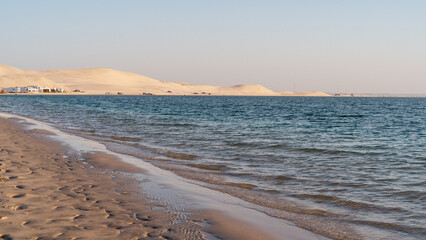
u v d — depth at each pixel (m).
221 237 5.82
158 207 7.24
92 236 5.34
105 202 7.31
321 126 31.48
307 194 9.03
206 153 15.48
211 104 98.56
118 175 10.36
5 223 5.66
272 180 10.53
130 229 5.78
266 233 6.16
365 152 16.33
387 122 38.81
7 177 8.99
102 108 64.50
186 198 8.13
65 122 32.56
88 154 14.06
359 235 6.34
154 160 13.52
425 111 70.75
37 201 6.99
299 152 16.02
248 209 7.58
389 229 6.66
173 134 23.11
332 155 15.34
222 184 9.95
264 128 28.27
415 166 12.93
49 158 12.59
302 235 6.22
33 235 5.24
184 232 5.84
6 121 30.25
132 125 29.94
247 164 13.02
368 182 10.38
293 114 52.03
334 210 7.76
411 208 7.94
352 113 58.69
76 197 7.53
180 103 103.56
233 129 27.02
